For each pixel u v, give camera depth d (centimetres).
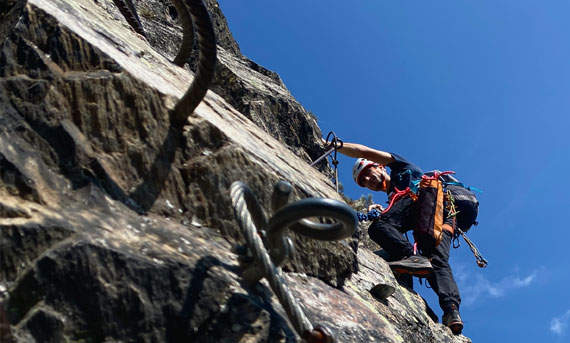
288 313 158
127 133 202
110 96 200
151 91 212
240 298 174
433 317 416
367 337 236
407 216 478
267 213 231
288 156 349
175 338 163
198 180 214
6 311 146
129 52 259
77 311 152
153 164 204
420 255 444
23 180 167
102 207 180
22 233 154
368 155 510
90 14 279
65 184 179
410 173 497
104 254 160
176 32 605
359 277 331
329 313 233
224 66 557
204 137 224
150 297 162
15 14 200
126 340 156
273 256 179
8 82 183
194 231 203
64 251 155
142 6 620
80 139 189
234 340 167
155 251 173
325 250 260
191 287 170
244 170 227
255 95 566
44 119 184
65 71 198
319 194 290
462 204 504
